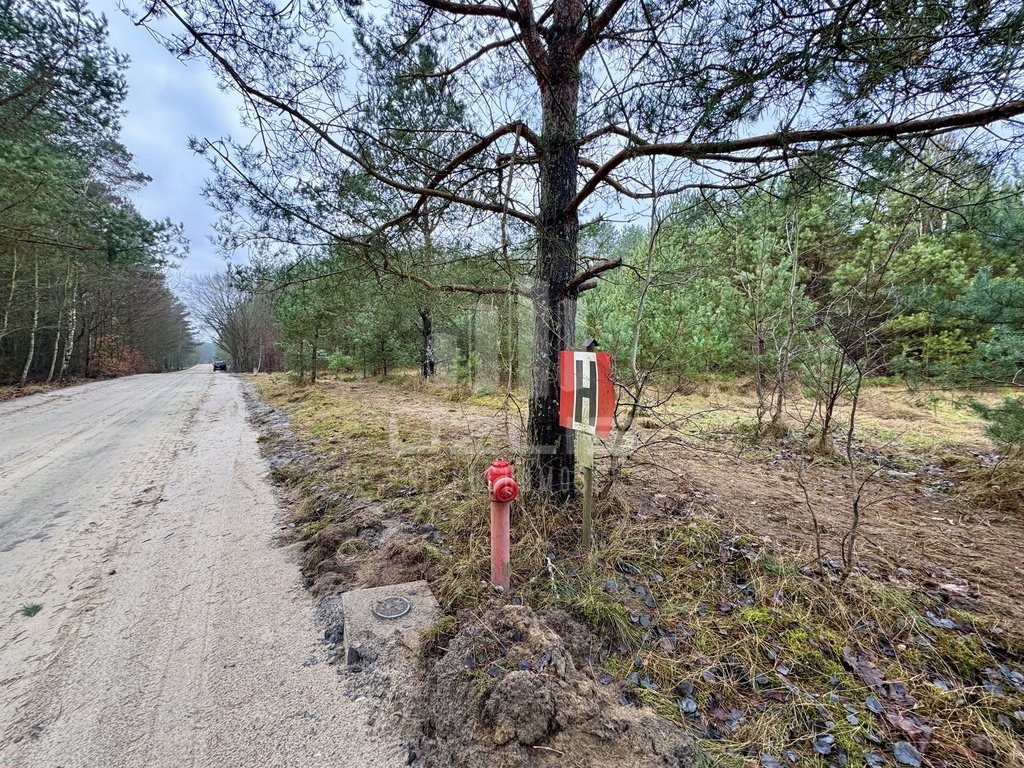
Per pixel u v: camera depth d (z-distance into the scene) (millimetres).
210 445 6262
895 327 4777
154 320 33000
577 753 1354
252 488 4324
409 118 3104
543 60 2691
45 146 7160
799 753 1410
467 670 1686
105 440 6625
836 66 1590
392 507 3506
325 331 14094
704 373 8305
